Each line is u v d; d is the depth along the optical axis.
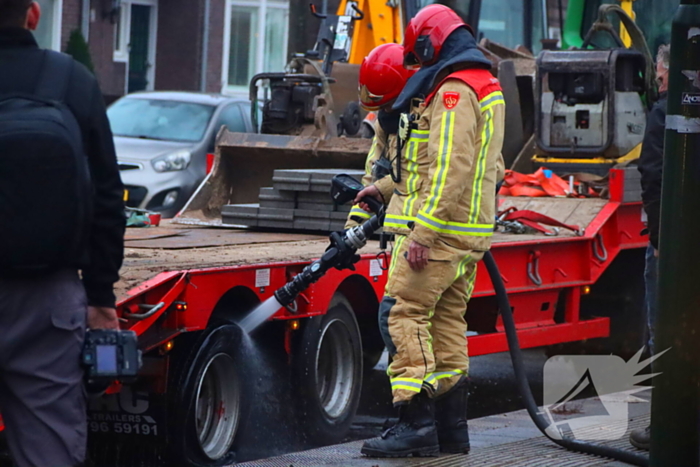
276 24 58.09
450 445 11.79
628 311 19.75
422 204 10.85
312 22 58.03
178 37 54.03
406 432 11.48
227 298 12.71
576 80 20.11
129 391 11.58
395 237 11.35
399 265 11.16
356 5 22.77
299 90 20.00
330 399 14.37
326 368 14.38
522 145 22.12
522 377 12.48
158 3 53.59
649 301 13.88
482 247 11.34
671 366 9.43
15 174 6.80
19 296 6.94
